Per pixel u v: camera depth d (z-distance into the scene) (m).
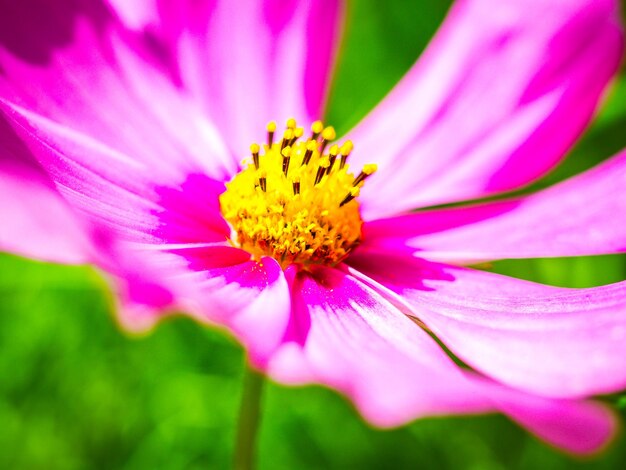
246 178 0.12
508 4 0.14
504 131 0.14
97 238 0.08
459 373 0.09
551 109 0.14
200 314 0.09
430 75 0.14
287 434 0.16
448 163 0.14
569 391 0.10
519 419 0.08
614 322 0.10
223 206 0.12
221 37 0.14
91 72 0.13
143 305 0.09
